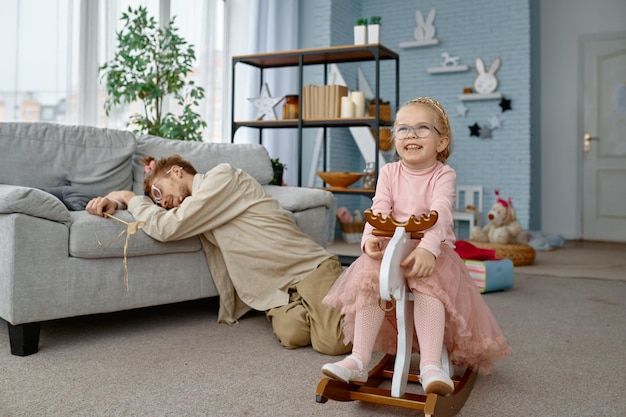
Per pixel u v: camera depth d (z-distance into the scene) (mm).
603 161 6309
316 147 5566
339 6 5984
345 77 6141
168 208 2279
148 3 4312
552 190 6527
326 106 3988
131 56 3697
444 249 1520
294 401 1511
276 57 4090
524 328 2324
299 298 2119
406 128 1506
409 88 6426
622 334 2242
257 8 5176
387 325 1607
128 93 3736
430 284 1388
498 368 1819
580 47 6355
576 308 2719
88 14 3775
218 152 2990
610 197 6289
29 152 2422
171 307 2643
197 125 4012
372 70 6508
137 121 3938
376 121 3719
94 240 1999
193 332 2197
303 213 2707
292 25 5527
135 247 2107
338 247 5035
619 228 6250
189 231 2186
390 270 1287
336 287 1581
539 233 5719
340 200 6031
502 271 3125
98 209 2074
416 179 1545
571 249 5375
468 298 1521
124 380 1652
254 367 1786
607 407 1502
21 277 1844
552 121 6496
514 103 5969
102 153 2621
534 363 1871
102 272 2049
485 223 6090
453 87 6223
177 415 1411
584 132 6383
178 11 4582
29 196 1858
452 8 6211
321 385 1362
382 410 1464
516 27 5949
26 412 1413
